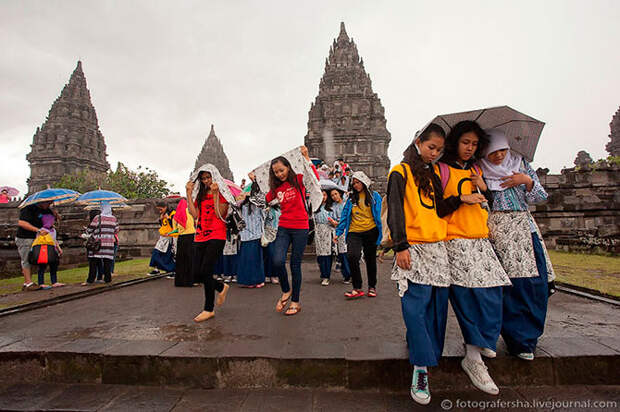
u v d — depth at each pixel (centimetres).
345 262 578
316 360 235
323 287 540
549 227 1223
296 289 369
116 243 750
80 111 4794
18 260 812
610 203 1201
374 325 318
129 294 515
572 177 1540
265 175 415
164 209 686
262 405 215
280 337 285
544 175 1553
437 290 218
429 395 202
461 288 218
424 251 216
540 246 244
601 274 560
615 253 863
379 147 3491
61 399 230
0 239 880
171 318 362
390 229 217
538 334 229
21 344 277
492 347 204
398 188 220
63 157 4462
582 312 347
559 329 290
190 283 578
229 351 251
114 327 330
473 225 223
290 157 378
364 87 3581
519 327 232
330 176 1275
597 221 1208
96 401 226
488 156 240
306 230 371
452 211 221
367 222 448
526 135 246
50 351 260
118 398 229
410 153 230
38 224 546
